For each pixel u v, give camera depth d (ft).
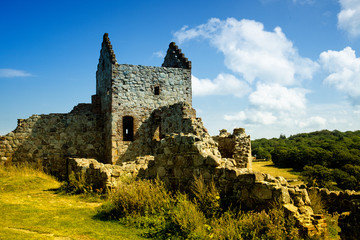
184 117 55.52
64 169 68.28
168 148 31.63
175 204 26.30
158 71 72.28
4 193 39.88
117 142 66.39
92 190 38.93
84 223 24.16
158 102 71.26
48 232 21.38
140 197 26.43
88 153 70.90
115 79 67.87
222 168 25.21
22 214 26.55
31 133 67.31
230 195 24.21
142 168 36.99
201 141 28.76
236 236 18.84
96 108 75.66
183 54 76.48
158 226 22.13
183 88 74.13
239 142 58.34
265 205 21.20
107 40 72.13
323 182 91.81
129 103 68.54
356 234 17.72
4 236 19.25
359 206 18.01
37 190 43.65
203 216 22.56
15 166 62.59
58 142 68.95
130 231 22.17
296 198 20.76
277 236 18.35
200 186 25.52
